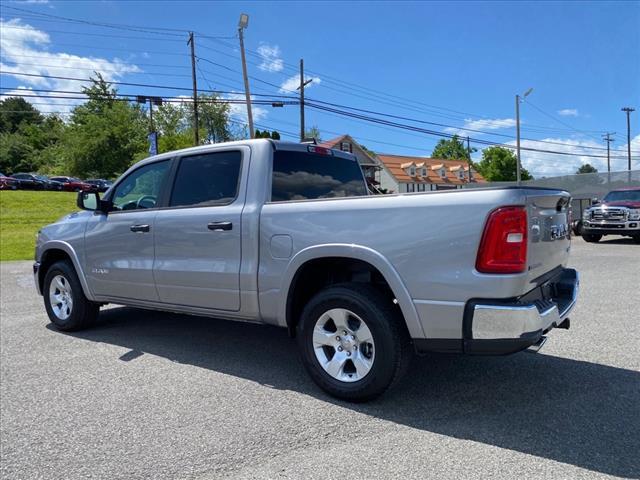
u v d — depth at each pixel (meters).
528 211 2.93
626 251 12.82
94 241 5.01
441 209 3.01
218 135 65.00
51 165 70.25
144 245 4.55
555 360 4.25
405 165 66.75
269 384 3.80
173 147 53.50
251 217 3.81
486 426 3.04
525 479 2.45
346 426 3.07
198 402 3.47
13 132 95.56
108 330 5.50
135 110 61.66
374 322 3.24
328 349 3.58
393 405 3.38
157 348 4.79
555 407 3.30
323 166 4.53
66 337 5.23
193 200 4.30
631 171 20.05
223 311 4.07
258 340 5.03
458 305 2.95
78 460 2.72
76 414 3.30
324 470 2.57
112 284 4.89
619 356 4.32
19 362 4.39
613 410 3.24
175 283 4.31
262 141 4.02
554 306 3.21
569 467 2.56
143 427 3.10
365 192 5.02
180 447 2.84
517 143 29.91
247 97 21.78
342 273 3.75
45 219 24.88
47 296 5.56
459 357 4.38
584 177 21.36
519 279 2.85
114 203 4.97
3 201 29.61
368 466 2.60
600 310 6.03
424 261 3.06
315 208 3.52
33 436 3.00
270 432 3.01
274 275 3.69
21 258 13.80
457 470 2.55
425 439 2.89
